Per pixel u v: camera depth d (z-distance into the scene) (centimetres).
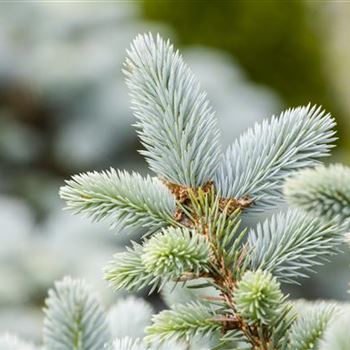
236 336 118
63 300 112
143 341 119
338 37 527
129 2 440
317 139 121
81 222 285
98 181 120
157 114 123
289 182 110
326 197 109
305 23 515
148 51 123
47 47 396
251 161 122
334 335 110
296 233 120
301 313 120
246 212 122
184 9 508
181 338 119
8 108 389
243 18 511
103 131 374
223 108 364
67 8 412
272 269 119
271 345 117
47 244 272
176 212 121
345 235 119
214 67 389
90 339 112
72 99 382
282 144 122
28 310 241
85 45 401
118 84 383
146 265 116
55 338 112
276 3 509
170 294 129
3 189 365
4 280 245
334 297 292
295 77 514
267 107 372
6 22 405
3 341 122
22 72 389
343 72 519
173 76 123
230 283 118
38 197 364
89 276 248
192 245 117
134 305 130
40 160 382
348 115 509
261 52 512
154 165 123
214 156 123
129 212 120
